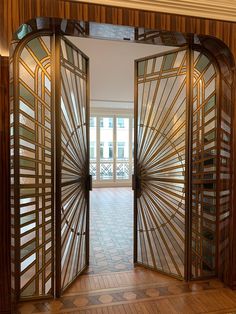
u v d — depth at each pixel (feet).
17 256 7.20
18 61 7.04
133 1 6.93
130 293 7.87
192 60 8.30
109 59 13.50
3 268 6.50
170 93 8.84
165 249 9.07
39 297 7.51
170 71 8.81
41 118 7.50
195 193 8.54
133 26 7.01
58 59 7.54
